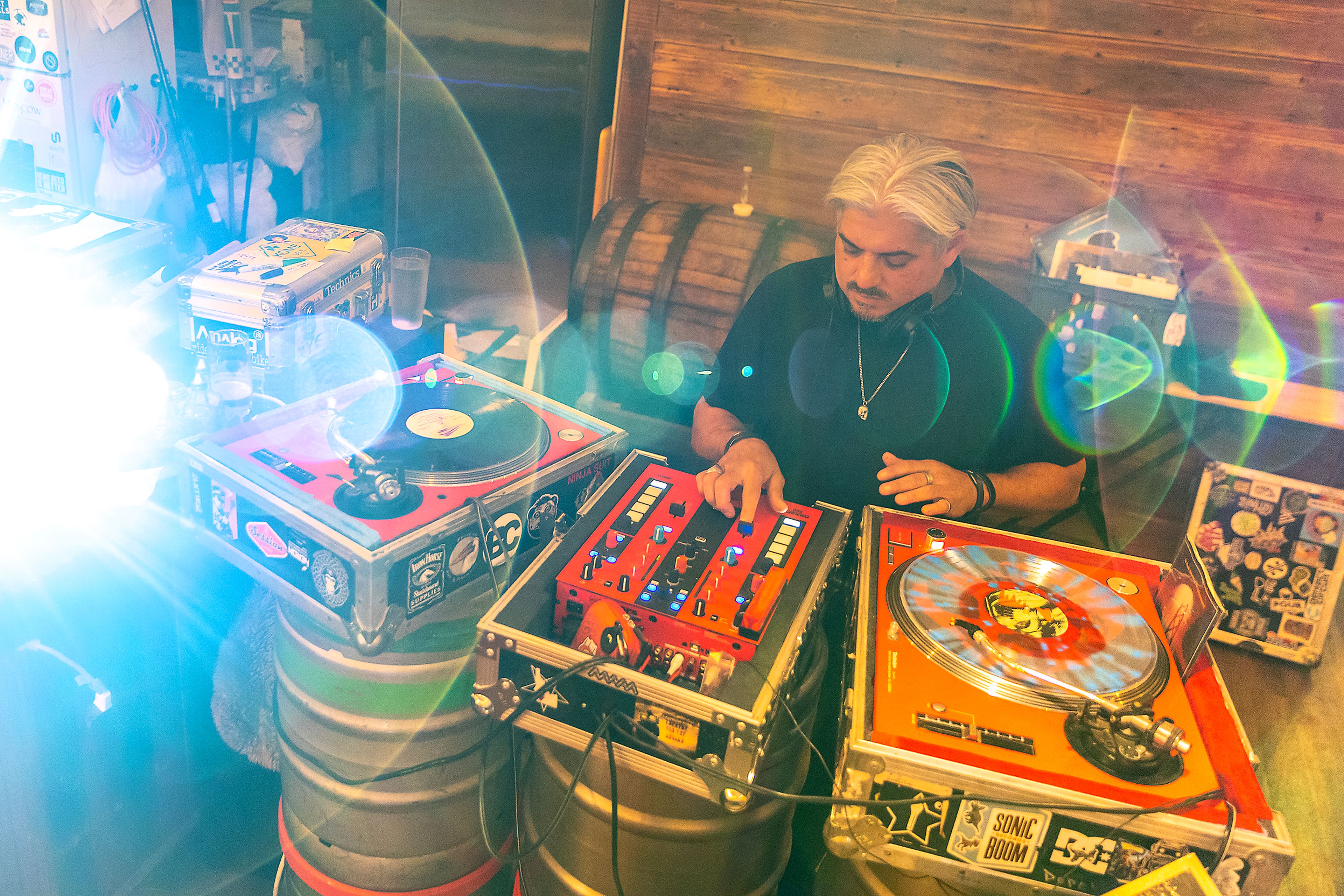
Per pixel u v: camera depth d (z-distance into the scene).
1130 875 1.19
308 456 1.62
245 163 2.75
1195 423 2.56
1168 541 2.68
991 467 2.21
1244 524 2.58
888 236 1.86
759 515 1.64
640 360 2.64
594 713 1.33
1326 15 2.55
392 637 1.47
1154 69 2.72
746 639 1.33
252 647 2.07
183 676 2.08
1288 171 2.72
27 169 2.25
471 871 1.83
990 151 2.93
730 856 1.46
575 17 2.60
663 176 3.24
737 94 3.07
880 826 1.25
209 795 2.25
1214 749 1.26
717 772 1.28
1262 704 2.51
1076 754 1.21
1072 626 1.39
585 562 1.46
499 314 2.99
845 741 1.25
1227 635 2.65
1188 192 2.82
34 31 2.08
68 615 1.71
